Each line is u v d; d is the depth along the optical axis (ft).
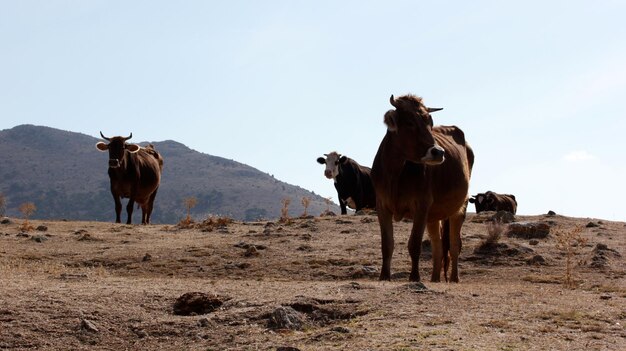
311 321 35.58
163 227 95.86
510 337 31.01
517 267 66.85
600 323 33.78
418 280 48.49
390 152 48.57
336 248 74.95
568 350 29.37
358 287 40.60
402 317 34.37
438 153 46.91
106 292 40.45
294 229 86.48
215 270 66.54
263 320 35.55
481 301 37.81
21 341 34.01
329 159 114.73
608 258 69.26
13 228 92.43
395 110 47.67
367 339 31.09
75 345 34.06
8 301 38.06
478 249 71.92
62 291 40.45
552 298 40.06
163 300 39.24
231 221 99.25
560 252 72.08
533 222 81.66
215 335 34.35
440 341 30.09
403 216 49.90
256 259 70.59
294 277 63.77
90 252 73.97
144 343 34.32
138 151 117.08
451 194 51.08
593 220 93.30
